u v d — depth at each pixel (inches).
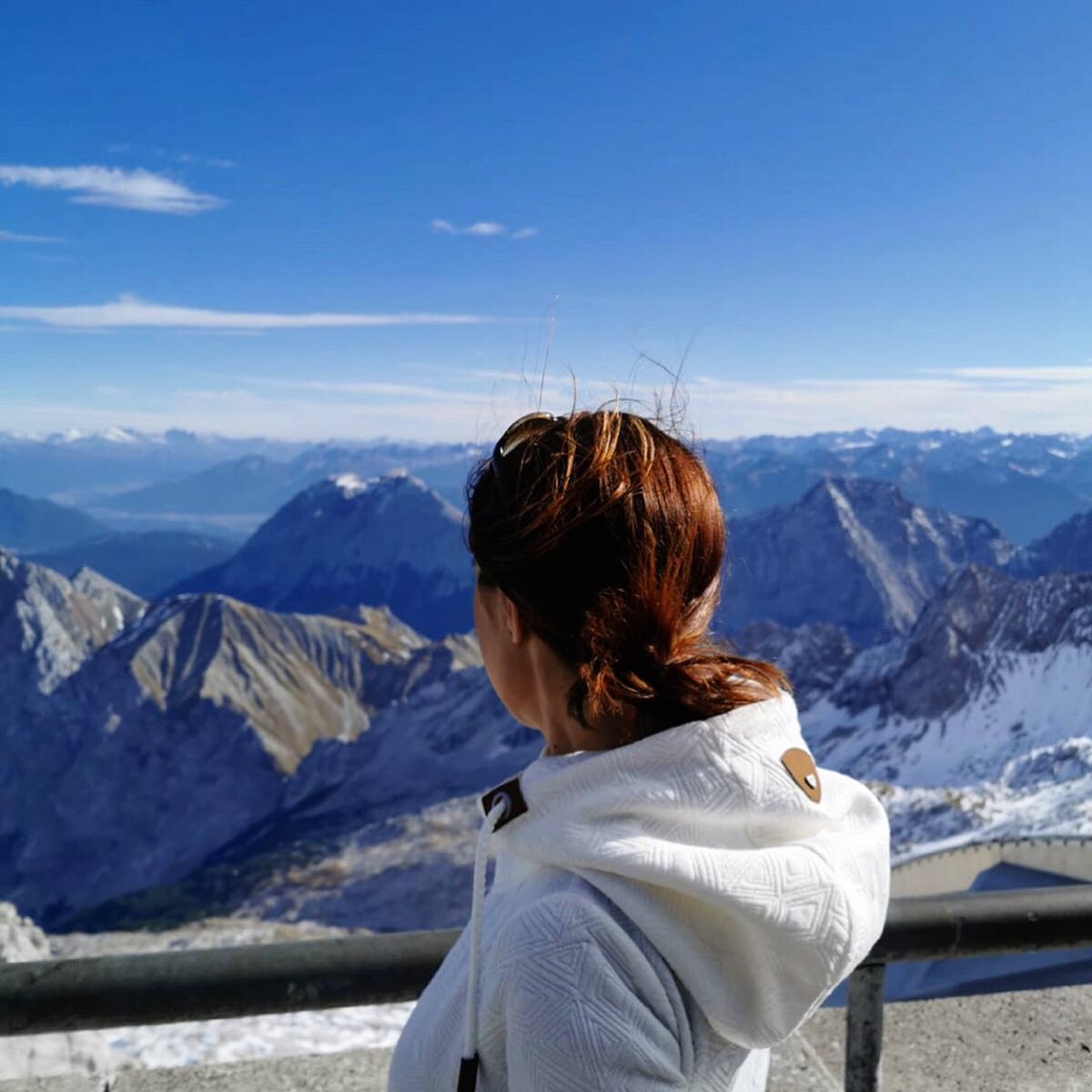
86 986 89.9
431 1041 51.8
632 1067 43.3
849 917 48.1
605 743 52.2
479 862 50.5
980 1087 130.2
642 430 52.6
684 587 49.4
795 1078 128.5
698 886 45.3
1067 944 105.7
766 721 50.0
